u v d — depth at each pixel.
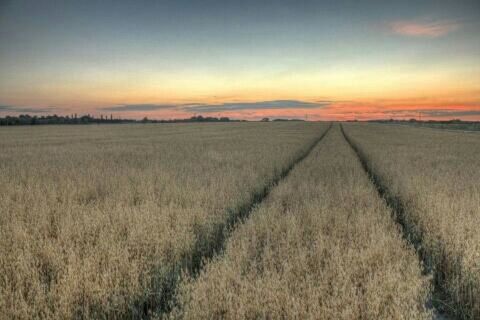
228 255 4.11
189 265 4.30
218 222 5.53
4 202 6.30
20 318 2.86
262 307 2.99
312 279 3.46
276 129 59.53
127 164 12.48
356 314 2.85
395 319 2.78
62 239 4.46
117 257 3.77
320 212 5.89
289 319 2.84
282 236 4.72
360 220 5.28
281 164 12.55
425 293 3.44
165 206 5.92
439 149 20.08
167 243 4.39
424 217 5.68
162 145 23.08
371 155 16.25
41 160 13.96
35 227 4.84
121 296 3.21
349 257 3.90
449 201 6.27
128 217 5.34
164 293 3.66
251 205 7.40
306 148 21.33
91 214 5.45
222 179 8.62
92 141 28.98
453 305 3.52
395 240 4.58
